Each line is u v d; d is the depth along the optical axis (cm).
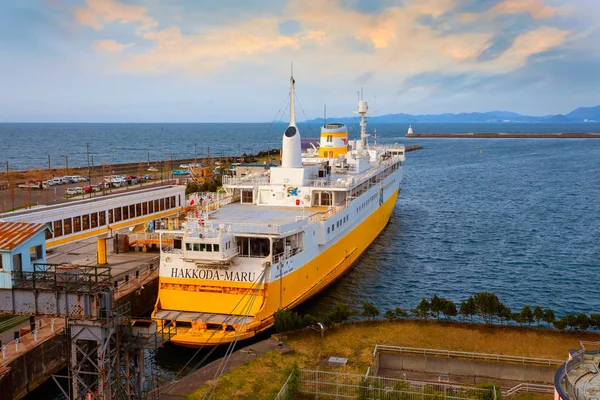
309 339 3756
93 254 5253
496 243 7662
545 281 5934
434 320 4066
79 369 2772
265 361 3412
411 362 3462
